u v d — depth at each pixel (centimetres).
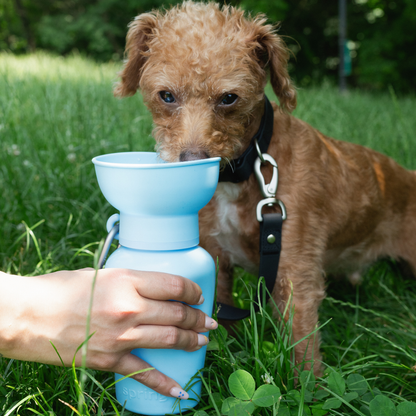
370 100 243
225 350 52
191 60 54
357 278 79
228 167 58
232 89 55
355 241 74
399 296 77
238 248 64
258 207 57
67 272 42
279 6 447
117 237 46
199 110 55
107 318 40
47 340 41
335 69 571
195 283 43
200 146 54
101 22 572
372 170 75
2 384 48
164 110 58
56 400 48
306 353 53
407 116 178
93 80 208
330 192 65
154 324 41
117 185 41
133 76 65
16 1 666
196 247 45
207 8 62
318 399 49
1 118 110
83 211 83
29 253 74
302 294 60
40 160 97
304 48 541
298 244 59
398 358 61
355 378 49
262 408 47
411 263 81
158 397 46
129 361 43
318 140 66
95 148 99
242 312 56
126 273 41
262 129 58
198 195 42
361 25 521
